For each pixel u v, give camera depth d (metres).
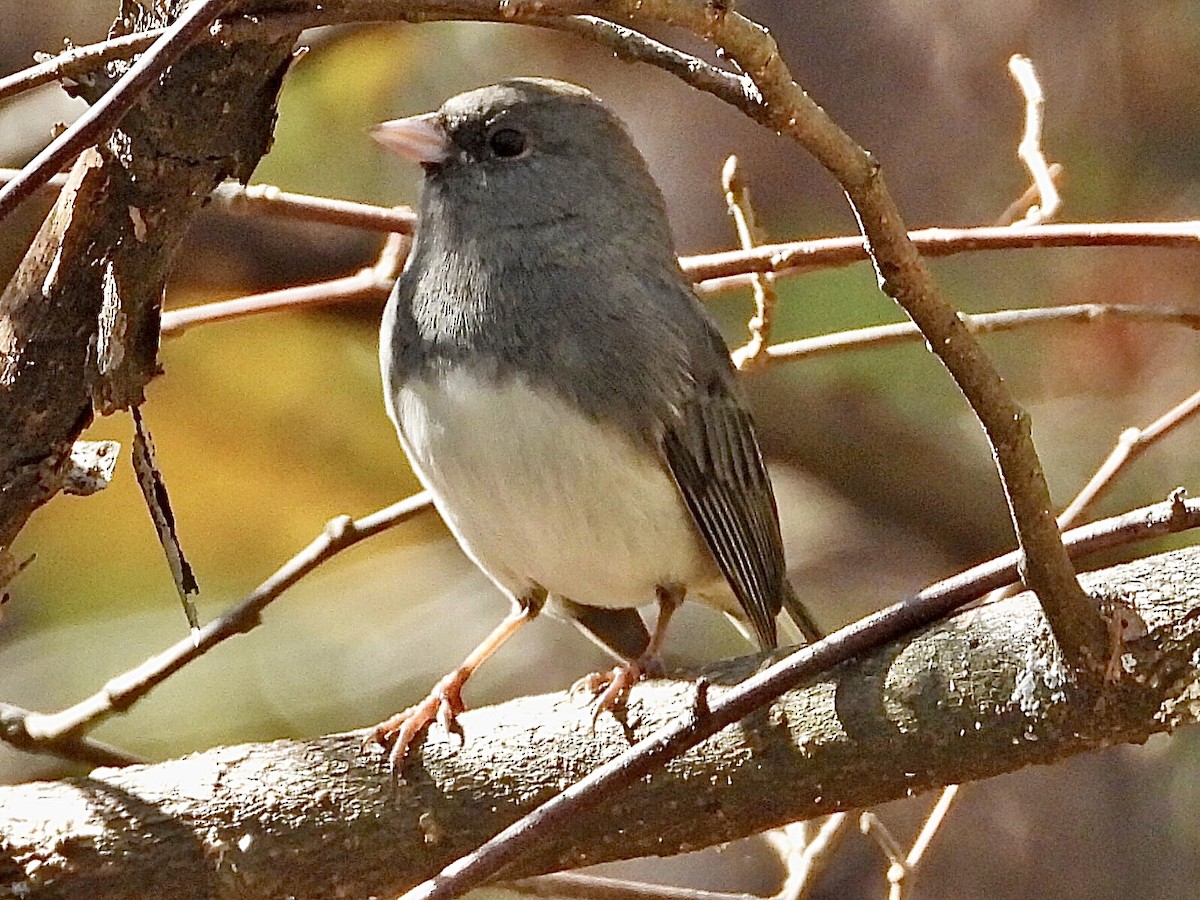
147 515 4.07
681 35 4.04
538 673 4.09
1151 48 4.04
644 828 3.82
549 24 3.78
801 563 4.10
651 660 3.86
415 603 4.10
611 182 3.90
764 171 4.04
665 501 3.89
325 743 3.84
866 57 4.04
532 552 3.89
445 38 4.05
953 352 3.78
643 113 4.05
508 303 3.88
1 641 4.06
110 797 3.83
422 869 3.83
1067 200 4.04
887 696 3.81
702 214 4.04
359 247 4.04
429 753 3.84
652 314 3.89
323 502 4.08
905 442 4.08
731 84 3.78
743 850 4.07
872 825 3.89
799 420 4.07
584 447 3.88
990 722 3.81
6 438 3.82
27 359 3.81
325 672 4.08
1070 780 4.07
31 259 3.81
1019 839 4.06
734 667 3.84
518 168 3.90
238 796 3.83
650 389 3.88
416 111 4.05
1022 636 3.81
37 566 4.07
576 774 3.83
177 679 4.06
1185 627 3.80
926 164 4.04
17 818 3.83
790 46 4.05
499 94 3.90
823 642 3.80
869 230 3.78
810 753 3.82
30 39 4.03
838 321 4.02
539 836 3.79
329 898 3.83
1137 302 4.04
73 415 3.82
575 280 3.89
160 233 3.81
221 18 3.79
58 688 4.05
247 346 4.06
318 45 4.02
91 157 3.80
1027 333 4.05
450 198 3.90
